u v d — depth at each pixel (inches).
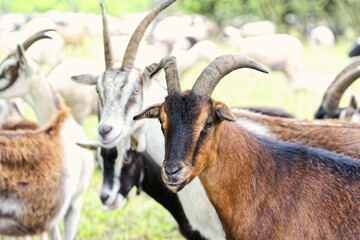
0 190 238.2
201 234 238.2
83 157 271.7
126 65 244.5
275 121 244.2
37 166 246.5
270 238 187.0
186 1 1225.4
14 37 751.1
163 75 260.8
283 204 187.2
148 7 1253.7
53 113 294.0
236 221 189.9
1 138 246.2
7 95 298.0
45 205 249.0
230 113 172.1
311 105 582.2
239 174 187.2
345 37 1126.4
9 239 248.8
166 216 327.3
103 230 307.0
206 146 173.8
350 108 313.9
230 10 1203.2
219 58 181.6
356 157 224.1
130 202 347.3
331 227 183.0
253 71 738.2
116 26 659.4
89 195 349.4
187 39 869.8
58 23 856.9
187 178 169.5
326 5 1130.7
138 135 244.7
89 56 826.8
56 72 391.9
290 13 1170.6
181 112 172.7
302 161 192.7
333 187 187.0
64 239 278.1
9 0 1130.0
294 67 729.6
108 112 231.9
